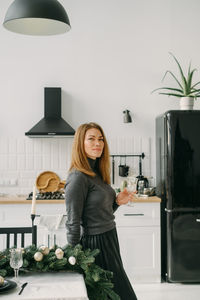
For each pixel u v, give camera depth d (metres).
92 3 4.80
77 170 2.30
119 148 4.82
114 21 4.82
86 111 4.80
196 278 4.04
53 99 4.65
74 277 1.90
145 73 4.84
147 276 4.12
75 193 2.24
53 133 4.38
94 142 2.33
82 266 1.90
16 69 4.74
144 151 4.84
